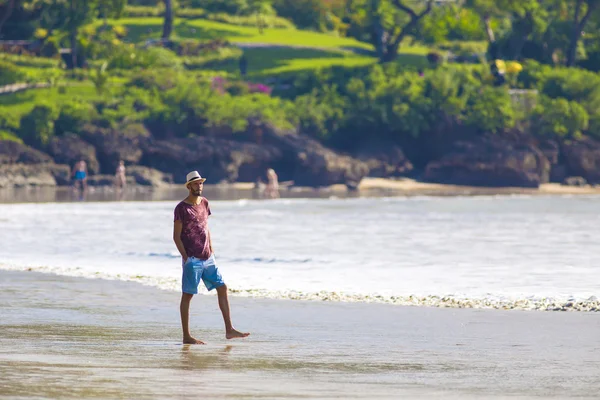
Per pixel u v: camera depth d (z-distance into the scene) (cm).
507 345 2866
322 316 3497
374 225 9125
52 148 18050
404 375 2373
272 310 3662
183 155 18700
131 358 2567
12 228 8344
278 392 2136
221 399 2044
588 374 2400
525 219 10156
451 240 7375
